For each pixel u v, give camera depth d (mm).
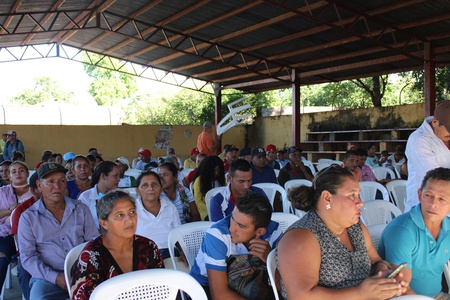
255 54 11961
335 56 11062
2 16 9820
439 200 2107
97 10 10477
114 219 2174
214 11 9469
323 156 14789
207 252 2246
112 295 1710
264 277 2271
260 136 17688
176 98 22922
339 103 20781
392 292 1641
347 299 1666
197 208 4328
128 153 16422
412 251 2176
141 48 13305
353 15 8398
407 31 8773
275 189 4898
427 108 9125
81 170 4281
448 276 2354
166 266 3102
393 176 6703
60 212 3045
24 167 3906
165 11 9992
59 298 2672
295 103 12641
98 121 18172
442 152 2824
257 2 8445
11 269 4145
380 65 11570
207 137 8523
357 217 1810
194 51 12594
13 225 3211
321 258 1786
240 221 2158
